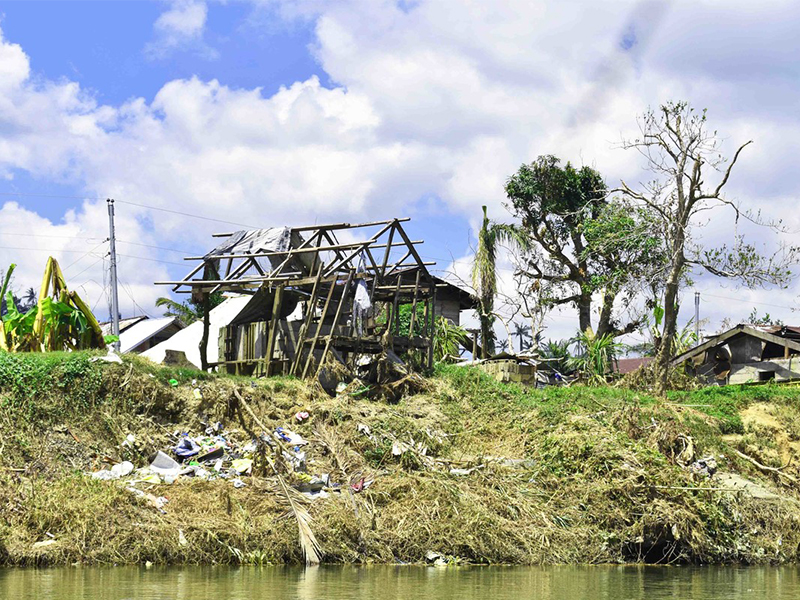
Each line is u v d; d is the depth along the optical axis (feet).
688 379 108.78
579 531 58.59
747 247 101.81
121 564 48.75
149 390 66.85
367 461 65.82
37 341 76.18
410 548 53.98
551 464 65.31
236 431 67.21
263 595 37.11
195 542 50.42
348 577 44.98
